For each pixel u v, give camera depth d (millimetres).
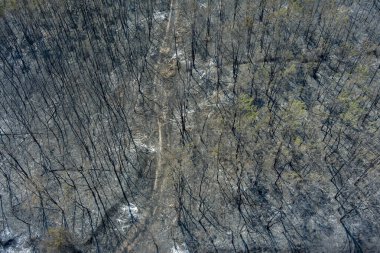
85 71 35688
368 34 36750
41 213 27391
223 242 25578
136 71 35875
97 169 29516
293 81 33688
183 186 28188
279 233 25672
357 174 27953
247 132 30562
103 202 27828
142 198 28016
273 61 35312
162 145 30797
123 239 26234
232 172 28578
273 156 29109
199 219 26625
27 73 35844
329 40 36188
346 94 32312
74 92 34062
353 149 29125
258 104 32375
